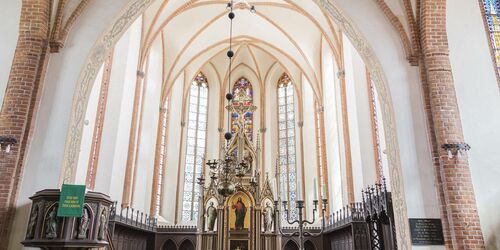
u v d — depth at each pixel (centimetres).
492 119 1089
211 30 2317
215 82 2753
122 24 1189
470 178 957
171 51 2272
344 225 1627
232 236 1800
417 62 1105
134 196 1864
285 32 2238
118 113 1658
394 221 1077
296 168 2489
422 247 946
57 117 1031
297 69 2606
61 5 1103
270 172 2559
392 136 1073
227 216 1812
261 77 2764
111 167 1576
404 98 1083
